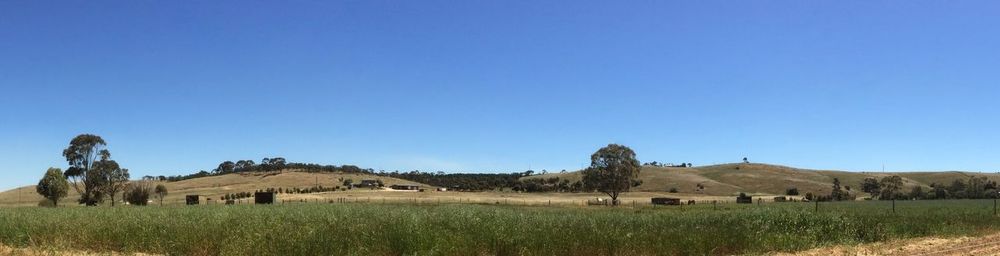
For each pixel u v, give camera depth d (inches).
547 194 5502.0
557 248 593.9
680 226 817.5
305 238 572.1
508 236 617.9
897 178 5590.6
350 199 3944.4
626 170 4180.6
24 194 6048.2
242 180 7066.9
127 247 647.8
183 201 4315.9
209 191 5905.5
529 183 6628.9
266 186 6456.7
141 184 3622.0
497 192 5856.3
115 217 903.1
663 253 612.1
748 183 7416.3
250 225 703.1
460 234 627.8
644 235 673.0
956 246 769.6
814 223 879.7
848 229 866.1
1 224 812.6
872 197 5516.7
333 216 856.9
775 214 927.0
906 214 1358.3
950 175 7416.3
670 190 6742.1
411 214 858.1
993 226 1112.2
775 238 741.9
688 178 7514.8
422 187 6476.4
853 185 7140.8
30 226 774.5
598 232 662.5
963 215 1343.5
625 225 828.6
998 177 6943.9
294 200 3671.3
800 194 6550.2
